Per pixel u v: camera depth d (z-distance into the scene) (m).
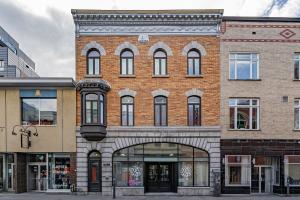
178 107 26.00
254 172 26.23
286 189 25.66
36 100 26.66
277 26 26.45
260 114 26.14
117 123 25.92
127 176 26.06
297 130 26.14
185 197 24.42
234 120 26.19
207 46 26.22
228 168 25.94
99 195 25.33
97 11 26.00
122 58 26.44
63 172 26.77
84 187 25.69
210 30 26.28
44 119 26.56
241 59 26.48
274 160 26.45
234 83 26.16
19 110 26.39
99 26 26.27
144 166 26.11
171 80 26.08
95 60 26.41
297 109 26.47
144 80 26.09
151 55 26.17
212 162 25.80
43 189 26.89
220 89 26.09
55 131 26.23
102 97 25.80
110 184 25.70
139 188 25.69
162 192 26.33
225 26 26.34
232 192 25.78
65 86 26.27
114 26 26.25
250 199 23.27
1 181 26.81
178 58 26.17
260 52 26.36
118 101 26.00
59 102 26.30
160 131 25.88
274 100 26.23
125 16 26.09
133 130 25.88
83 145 25.88
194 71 26.38
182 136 25.91
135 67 26.14
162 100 26.23
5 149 26.16
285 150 26.03
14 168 26.33
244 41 26.33
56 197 23.83
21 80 25.97
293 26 26.50
